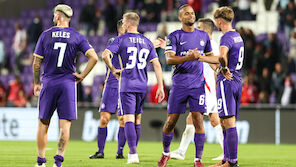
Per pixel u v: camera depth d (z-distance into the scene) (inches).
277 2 2470.5
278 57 2142.0
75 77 786.2
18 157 1104.8
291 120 1755.7
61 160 768.9
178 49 850.8
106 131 1091.9
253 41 2151.8
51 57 770.8
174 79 851.4
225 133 873.5
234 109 829.8
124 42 914.1
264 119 1775.3
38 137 783.1
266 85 2030.0
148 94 2265.0
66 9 792.3
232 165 834.2
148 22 2559.1
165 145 864.9
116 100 1081.4
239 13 2429.9
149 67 2352.4
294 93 1987.0
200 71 847.7
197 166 835.4
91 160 1013.2
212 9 2522.1
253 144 1761.8
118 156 1065.5
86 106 1892.2
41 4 3110.2
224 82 828.0
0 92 2313.0
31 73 2657.5
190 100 842.8
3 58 2795.3
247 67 2126.0
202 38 860.6
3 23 3021.7
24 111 1946.4
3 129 1959.9
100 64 2509.8
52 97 773.9
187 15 844.6
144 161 996.6
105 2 2522.1
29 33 2613.2
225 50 805.9
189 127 1048.2
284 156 1243.2
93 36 2583.7
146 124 1839.3
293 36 2249.0
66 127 776.3
